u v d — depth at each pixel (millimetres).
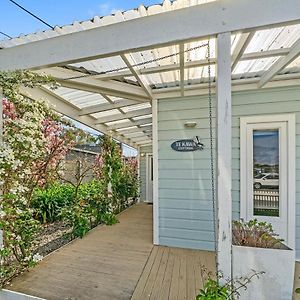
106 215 5730
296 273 3000
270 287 1966
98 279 2879
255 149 3688
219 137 1789
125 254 3678
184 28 1813
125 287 2695
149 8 2082
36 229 3348
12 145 2789
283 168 3537
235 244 2121
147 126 7055
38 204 5160
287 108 3543
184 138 4035
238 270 2008
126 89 3688
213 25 1758
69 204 5207
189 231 3953
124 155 9078
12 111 2969
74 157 6395
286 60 2572
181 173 4027
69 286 2717
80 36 2080
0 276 2652
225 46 1749
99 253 3729
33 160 3305
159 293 2572
